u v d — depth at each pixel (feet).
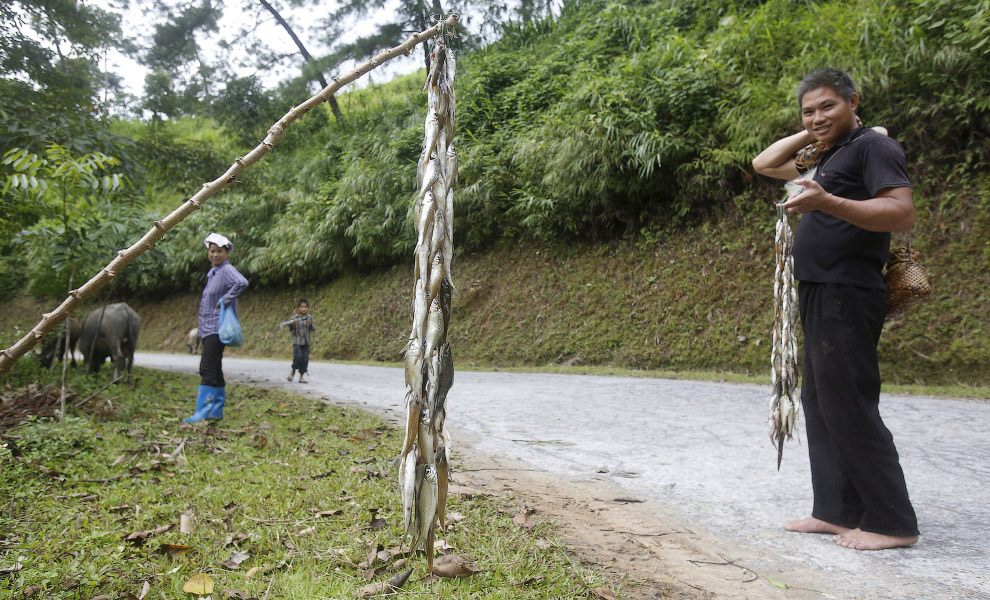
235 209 65.00
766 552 8.26
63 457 12.01
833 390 8.27
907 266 8.38
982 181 25.05
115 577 6.68
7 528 8.08
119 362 25.64
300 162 70.28
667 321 33.68
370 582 6.73
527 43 56.75
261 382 31.86
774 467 12.60
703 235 33.86
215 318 17.02
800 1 33.32
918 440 14.60
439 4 60.75
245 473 11.26
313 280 59.88
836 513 8.80
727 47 33.30
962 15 24.64
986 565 7.65
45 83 26.21
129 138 25.88
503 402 22.45
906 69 26.04
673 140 32.94
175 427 15.57
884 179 7.82
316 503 9.41
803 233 8.68
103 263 21.21
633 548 8.25
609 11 45.91
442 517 4.87
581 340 36.88
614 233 38.47
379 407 21.89
